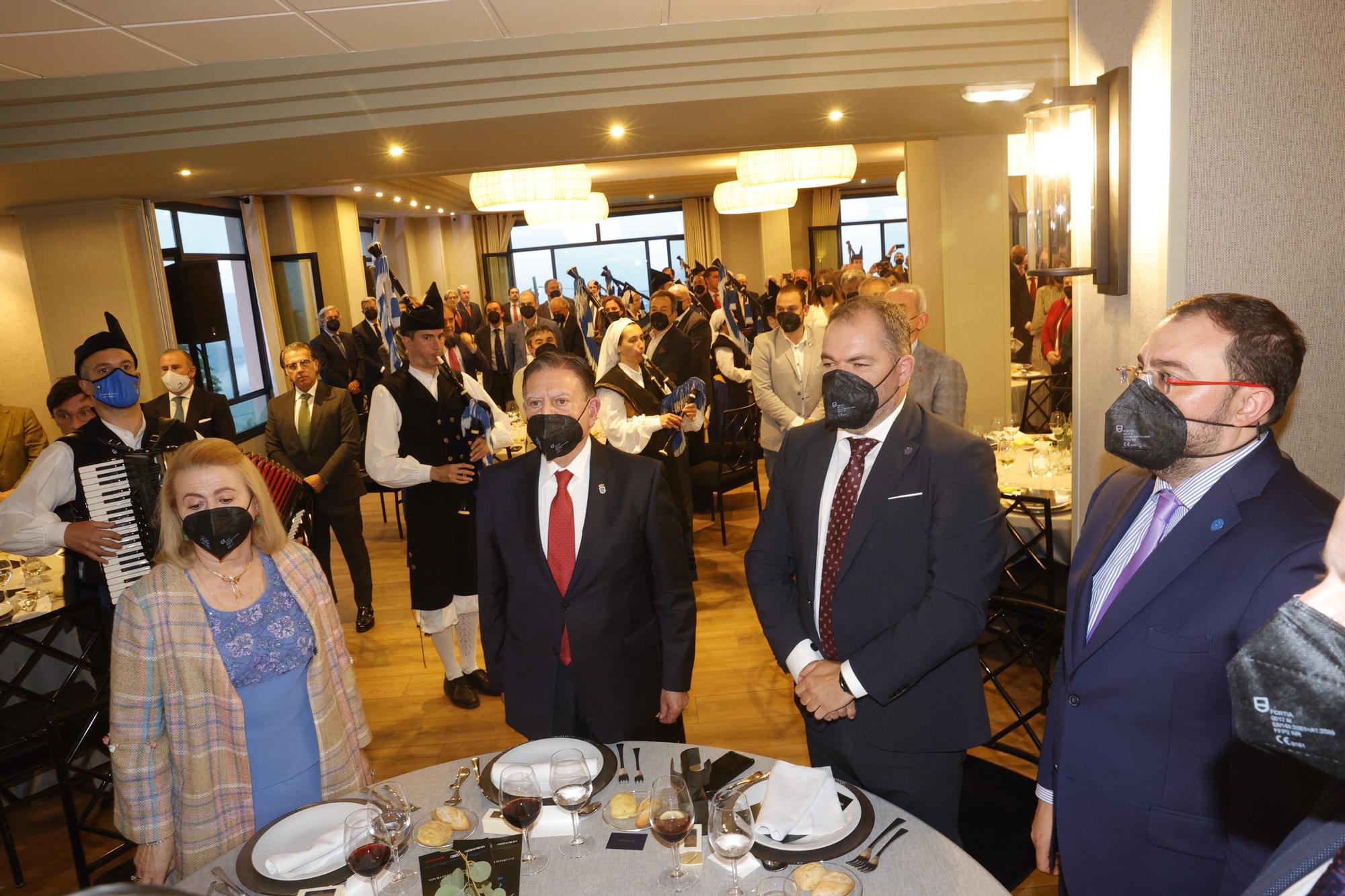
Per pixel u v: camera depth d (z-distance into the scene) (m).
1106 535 1.59
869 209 17.19
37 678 3.23
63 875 2.85
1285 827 1.22
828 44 4.50
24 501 2.70
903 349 1.85
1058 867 1.74
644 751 1.83
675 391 4.57
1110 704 1.45
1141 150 2.06
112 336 2.81
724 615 4.68
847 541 1.90
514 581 2.14
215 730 1.84
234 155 5.02
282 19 3.81
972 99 4.61
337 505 4.74
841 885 1.31
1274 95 1.90
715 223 16.89
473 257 16.95
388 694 4.05
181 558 1.87
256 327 10.55
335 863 1.51
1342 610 0.71
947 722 1.88
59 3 3.42
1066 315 7.11
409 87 4.54
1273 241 1.94
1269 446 1.39
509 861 1.48
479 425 3.69
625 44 4.44
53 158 4.67
